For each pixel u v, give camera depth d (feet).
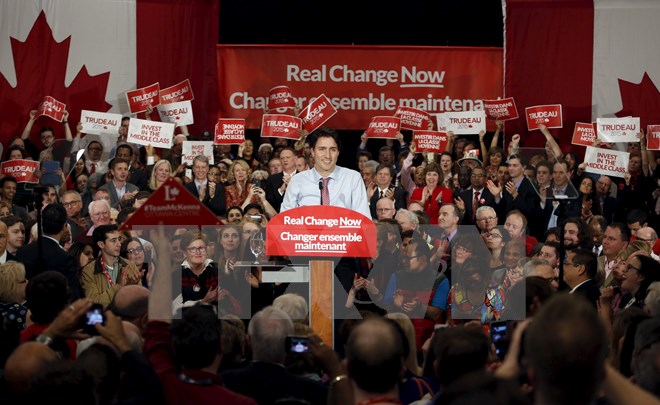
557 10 46.75
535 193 35.99
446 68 47.70
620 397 9.32
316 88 47.62
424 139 41.47
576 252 22.00
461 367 11.55
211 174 38.04
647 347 12.70
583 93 46.80
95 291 25.00
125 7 46.29
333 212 18.84
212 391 12.41
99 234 25.21
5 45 45.39
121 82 46.34
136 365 12.19
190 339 12.48
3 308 19.21
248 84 47.50
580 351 7.97
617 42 46.68
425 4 52.49
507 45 46.88
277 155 41.19
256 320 13.89
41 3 45.65
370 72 47.67
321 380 16.51
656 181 41.91
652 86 46.57
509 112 44.60
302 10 52.80
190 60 46.96
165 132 39.93
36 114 44.34
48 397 10.95
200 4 46.93
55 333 12.53
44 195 33.35
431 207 37.14
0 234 25.80
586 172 41.78
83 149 39.11
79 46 45.96
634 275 22.02
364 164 40.11
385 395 10.83
